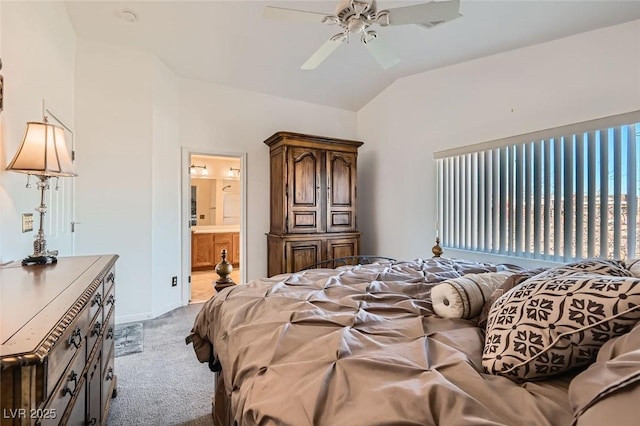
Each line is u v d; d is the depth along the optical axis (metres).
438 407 0.63
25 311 0.91
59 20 2.59
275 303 1.33
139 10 2.74
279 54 3.45
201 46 3.29
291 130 4.57
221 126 4.11
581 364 0.74
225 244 6.29
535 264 2.77
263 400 0.76
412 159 3.96
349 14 1.85
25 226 1.98
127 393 2.00
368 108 4.75
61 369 0.85
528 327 0.78
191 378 2.19
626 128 2.25
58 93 2.60
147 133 3.40
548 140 2.67
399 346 0.92
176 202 3.80
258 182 4.35
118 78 3.26
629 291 0.70
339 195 4.20
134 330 3.07
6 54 1.73
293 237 3.87
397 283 1.61
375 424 0.60
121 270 3.28
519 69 2.85
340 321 1.11
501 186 3.03
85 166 3.11
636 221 2.21
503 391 0.70
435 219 3.68
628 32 2.22
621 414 0.47
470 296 1.19
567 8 2.21
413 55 3.29
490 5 2.34
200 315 1.67
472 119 3.25
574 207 2.52
